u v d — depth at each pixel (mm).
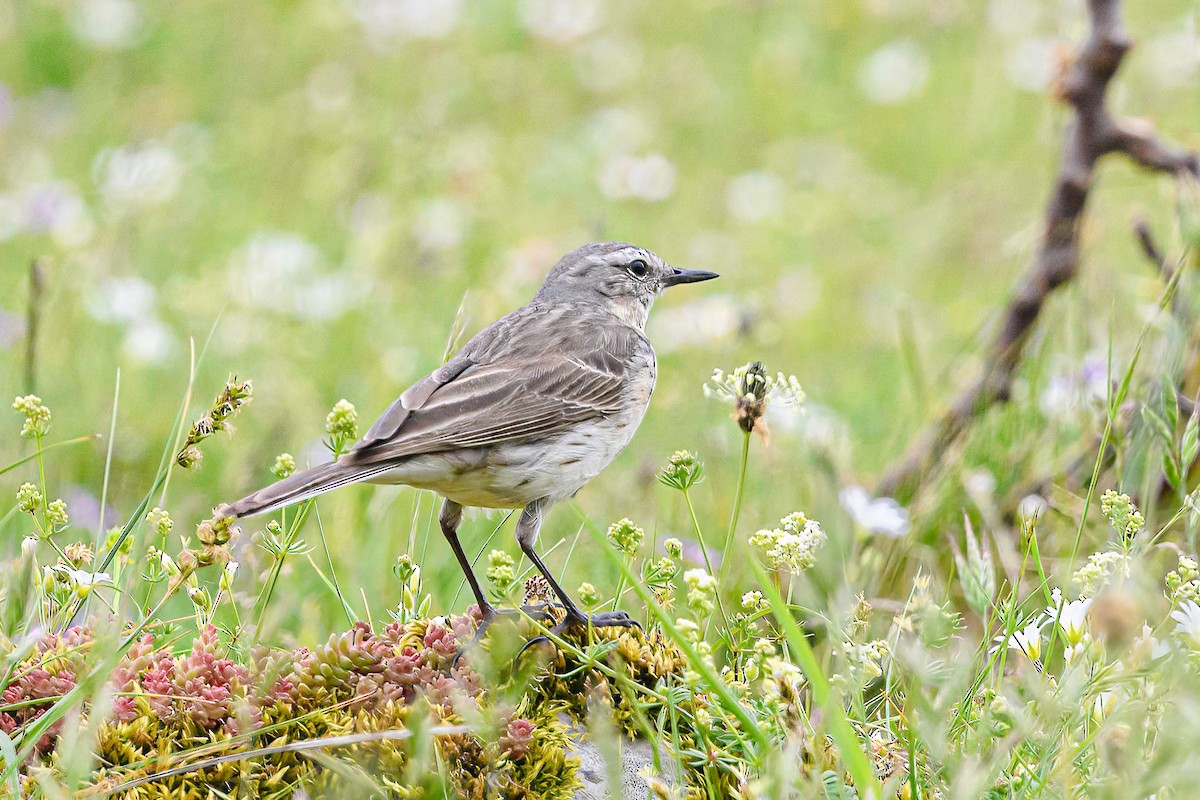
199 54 23141
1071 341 12117
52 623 7945
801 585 9320
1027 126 21703
